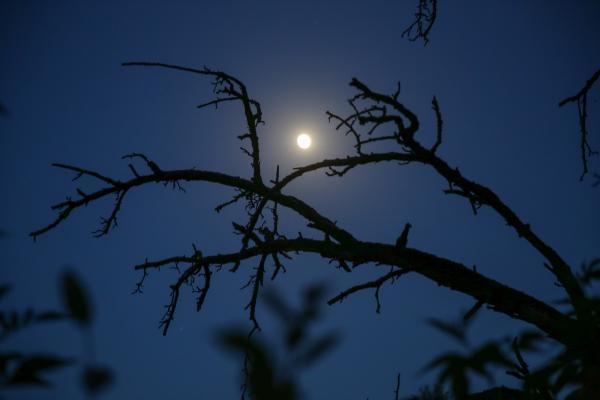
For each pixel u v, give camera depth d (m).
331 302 4.30
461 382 0.92
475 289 3.87
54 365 0.60
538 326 3.60
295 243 4.78
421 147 4.01
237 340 0.47
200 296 5.12
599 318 1.11
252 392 0.46
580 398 1.01
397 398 1.77
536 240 3.75
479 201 4.05
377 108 3.81
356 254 4.51
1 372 0.61
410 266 4.20
